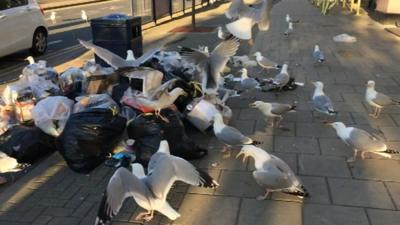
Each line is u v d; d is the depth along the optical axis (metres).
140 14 18.02
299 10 22.41
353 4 21.11
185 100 6.56
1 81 9.97
